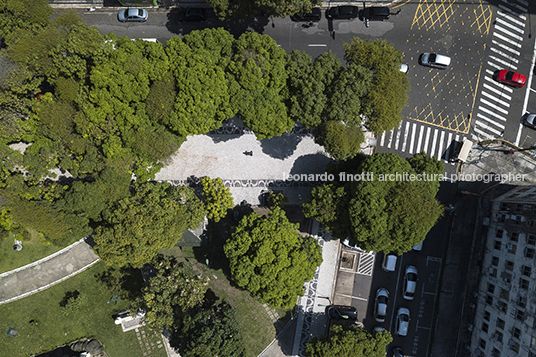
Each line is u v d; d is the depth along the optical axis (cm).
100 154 4134
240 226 4100
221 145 4778
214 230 4728
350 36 4788
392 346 4800
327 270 4794
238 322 4700
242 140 4772
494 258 4534
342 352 3975
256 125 3903
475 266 4772
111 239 3872
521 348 3791
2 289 4659
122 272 4688
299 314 4766
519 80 4656
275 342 4734
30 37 3697
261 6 3947
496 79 4766
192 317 4075
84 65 3850
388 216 3791
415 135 4788
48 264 4700
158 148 3969
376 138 4797
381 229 3725
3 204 4003
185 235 4659
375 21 4791
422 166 4072
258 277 3869
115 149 3988
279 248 3909
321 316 4769
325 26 4788
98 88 3831
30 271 4688
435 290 4803
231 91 3834
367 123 4006
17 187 3966
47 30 3719
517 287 4016
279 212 4172
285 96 4000
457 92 4784
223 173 4781
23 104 3972
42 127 4041
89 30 3744
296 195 4769
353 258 4806
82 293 4694
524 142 4756
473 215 4775
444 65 4722
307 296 4784
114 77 3778
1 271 4647
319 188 4097
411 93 4812
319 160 4772
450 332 4781
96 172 4144
